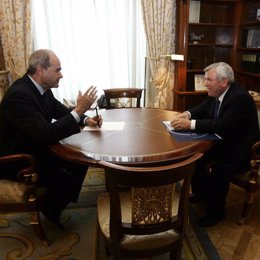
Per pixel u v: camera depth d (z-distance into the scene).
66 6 3.08
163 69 3.35
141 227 1.14
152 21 3.19
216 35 3.49
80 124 1.90
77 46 3.22
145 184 1.02
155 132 1.74
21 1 2.89
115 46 3.31
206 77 1.87
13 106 1.54
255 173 1.71
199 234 1.82
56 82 1.75
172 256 1.31
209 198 1.87
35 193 1.59
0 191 1.58
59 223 1.85
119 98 2.83
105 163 1.05
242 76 3.44
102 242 1.75
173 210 1.35
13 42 2.99
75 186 1.83
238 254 1.64
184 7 3.03
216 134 1.71
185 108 3.60
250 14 3.14
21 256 1.64
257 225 1.91
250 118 1.78
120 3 3.18
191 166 1.07
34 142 1.69
